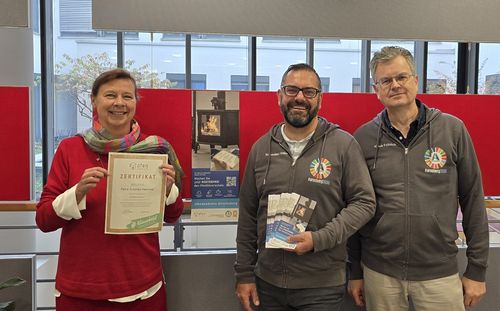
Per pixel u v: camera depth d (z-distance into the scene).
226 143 2.22
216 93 2.21
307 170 1.69
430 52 4.66
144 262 1.66
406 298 1.81
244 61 4.70
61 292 1.61
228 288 2.28
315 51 4.71
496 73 4.69
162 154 1.68
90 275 1.58
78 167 1.62
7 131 2.15
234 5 2.21
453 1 2.30
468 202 1.79
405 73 1.72
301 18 2.25
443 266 1.77
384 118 1.85
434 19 2.30
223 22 2.21
